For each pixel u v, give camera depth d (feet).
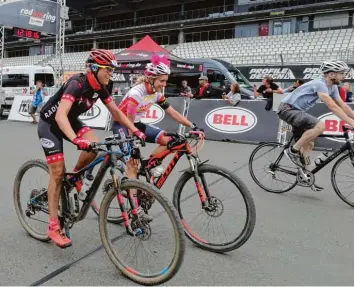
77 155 20.92
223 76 41.29
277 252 9.37
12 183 15.26
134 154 8.80
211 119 27.12
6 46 146.30
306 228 10.96
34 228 10.14
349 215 12.10
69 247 9.48
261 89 30.83
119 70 39.78
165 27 110.52
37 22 43.14
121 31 119.14
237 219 9.08
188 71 39.63
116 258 8.23
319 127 13.33
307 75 53.67
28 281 7.85
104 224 8.33
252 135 25.38
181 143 9.46
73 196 8.95
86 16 133.59
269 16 92.17
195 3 111.86
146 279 7.72
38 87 36.70
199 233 9.66
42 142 8.80
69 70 98.99
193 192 9.66
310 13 85.81
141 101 10.56
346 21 82.17
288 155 14.11
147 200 8.14
